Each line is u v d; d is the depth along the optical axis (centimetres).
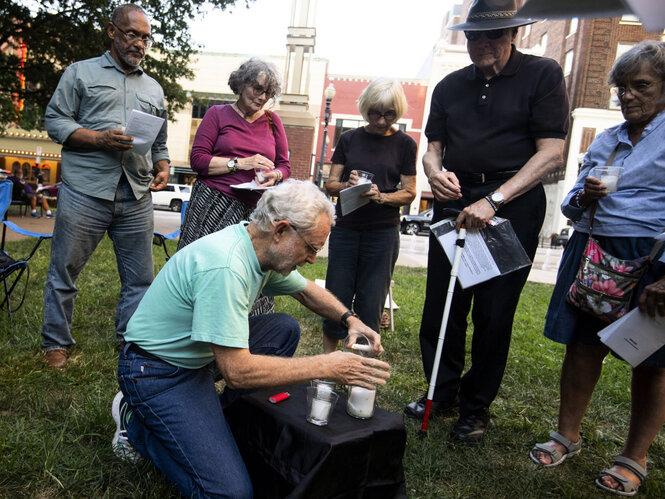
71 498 175
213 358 175
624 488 213
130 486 183
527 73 240
